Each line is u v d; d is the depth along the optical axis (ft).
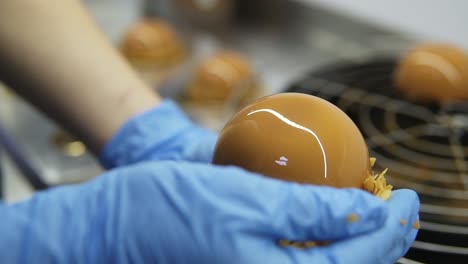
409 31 2.22
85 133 1.58
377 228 1.09
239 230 0.99
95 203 1.09
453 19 2.13
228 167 1.06
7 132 2.01
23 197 1.86
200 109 2.10
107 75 1.56
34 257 1.04
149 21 2.59
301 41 2.48
